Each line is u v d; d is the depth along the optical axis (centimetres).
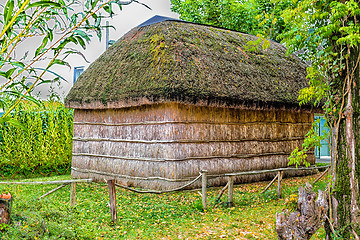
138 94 930
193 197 881
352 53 424
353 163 420
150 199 873
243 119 1090
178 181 928
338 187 425
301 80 1230
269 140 1162
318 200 404
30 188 1003
